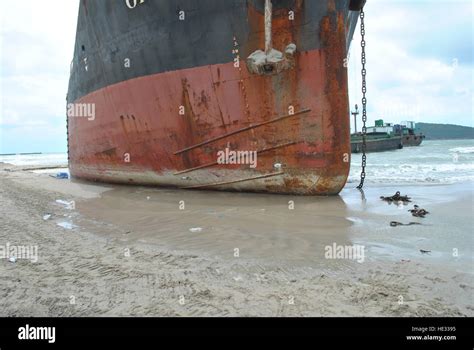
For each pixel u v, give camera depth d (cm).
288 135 674
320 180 673
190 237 473
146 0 770
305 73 654
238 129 705
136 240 474
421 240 429
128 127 898
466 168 1535
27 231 538
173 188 849
